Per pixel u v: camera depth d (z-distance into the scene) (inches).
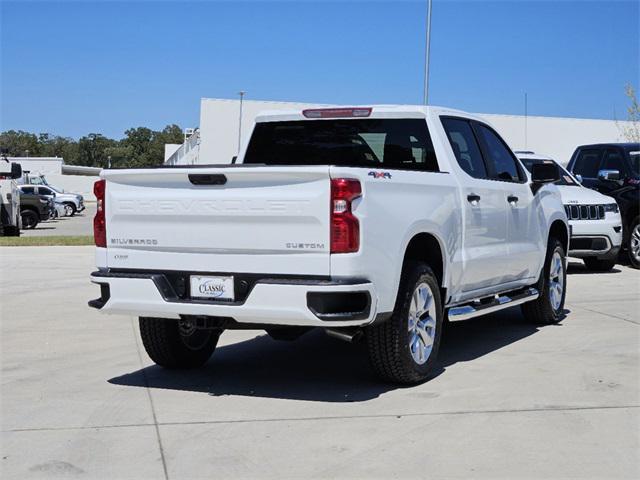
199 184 227.0
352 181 212.8
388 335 235.3
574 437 196.4
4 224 979.3
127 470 176.7
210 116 1884.8
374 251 219.5
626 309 393.7
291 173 214.1
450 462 179.8
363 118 287.4
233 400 232.4
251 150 309.1
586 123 2012.8
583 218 529.3
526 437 196.4
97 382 254.7
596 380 251.8
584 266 600.4
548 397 232.1
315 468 176.9
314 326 216.2
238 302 222.5
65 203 1792.6
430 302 250.8
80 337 328.2
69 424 209.6
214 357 293.9
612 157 602.9
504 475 171.9
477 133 303.9
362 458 182.7
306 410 221.0
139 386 249.6
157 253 235.3
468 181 278.5
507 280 311.9
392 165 285.1
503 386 244.7
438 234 253.8
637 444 191.5
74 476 173.5
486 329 345.1
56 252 712.4
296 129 301.6
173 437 198.5
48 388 246.8
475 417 212.8
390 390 242.2
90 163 6186.0
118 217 240.7
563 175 569.6
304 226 214.5
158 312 233.5
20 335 331.9
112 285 238.7
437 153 273.6
